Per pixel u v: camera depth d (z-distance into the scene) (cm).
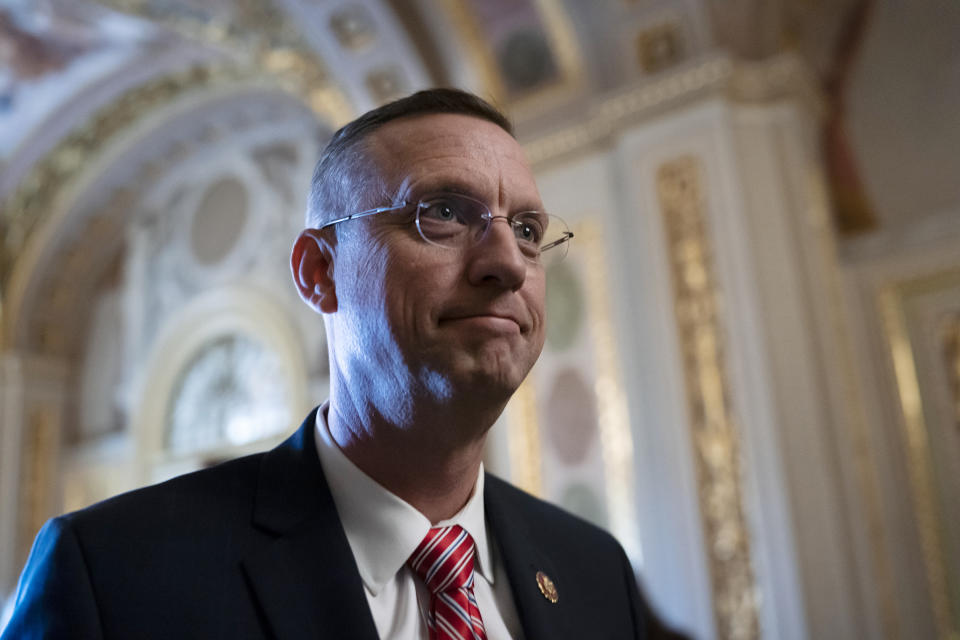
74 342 1266
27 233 1172
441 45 745
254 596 131
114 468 1159
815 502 528
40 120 1080
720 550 543
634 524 603
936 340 628
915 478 607
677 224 617
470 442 144
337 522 143
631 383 630
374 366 139
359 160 149
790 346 565
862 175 682
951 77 650
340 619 130
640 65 666
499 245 135
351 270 144
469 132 146
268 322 1041
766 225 598
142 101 1111
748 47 639
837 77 703
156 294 1190
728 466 554
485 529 165
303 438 159
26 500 1149
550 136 720
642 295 625
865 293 661
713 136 614
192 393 1126
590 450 642
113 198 1241
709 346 582
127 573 126
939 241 638
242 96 1081
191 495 143
